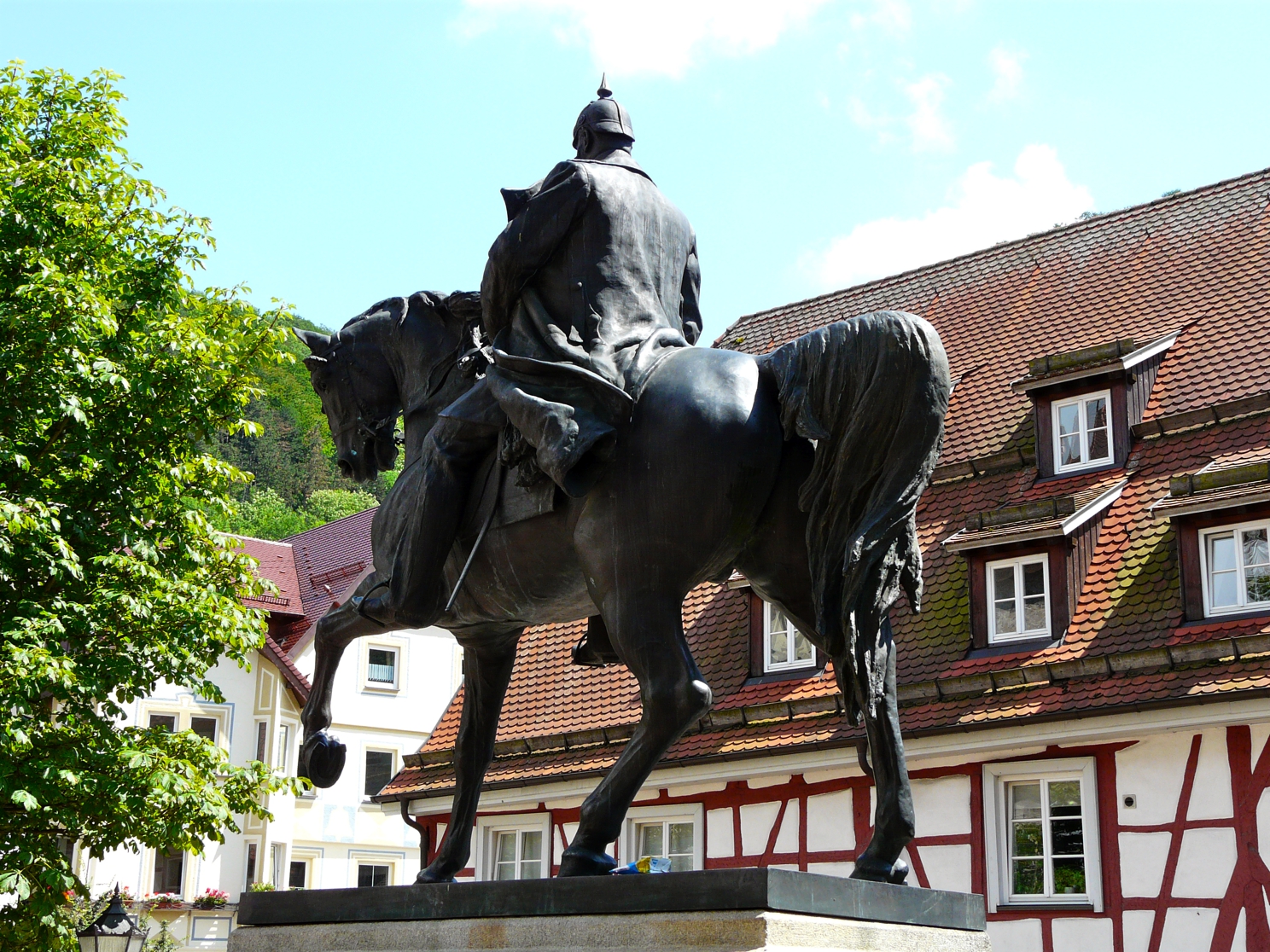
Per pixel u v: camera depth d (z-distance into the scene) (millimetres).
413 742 35719
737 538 4066
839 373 3920
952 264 20641
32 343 12938
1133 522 14383
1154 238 18297
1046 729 13234
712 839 15414
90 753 12617
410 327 5324
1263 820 12055
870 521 3824
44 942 13109
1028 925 13219
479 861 17172
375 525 4938
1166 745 12734
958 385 17812
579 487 4070
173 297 14289
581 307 4418
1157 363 15766
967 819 13797
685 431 4027
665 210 4668
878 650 3932
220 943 29500
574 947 3639
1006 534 14469
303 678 33375
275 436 62031
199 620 13461
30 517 12031
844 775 14523
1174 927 12367
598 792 3977
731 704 15844
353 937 4156
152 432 13773
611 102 4879
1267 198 17703
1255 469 13242
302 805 33875
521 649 18547
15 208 13430
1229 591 13203
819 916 3521
